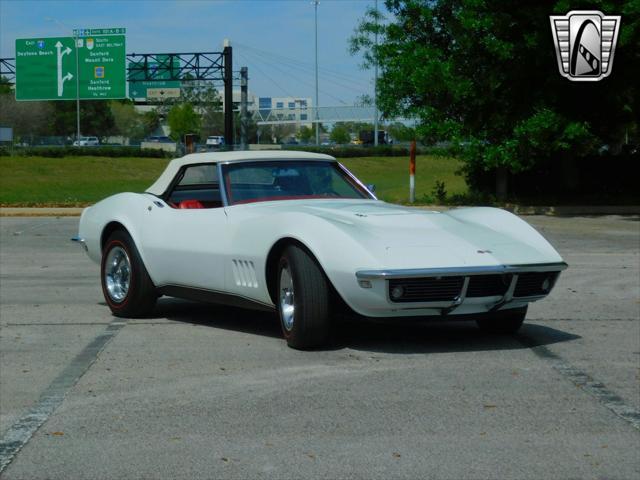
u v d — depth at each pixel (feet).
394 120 81.51
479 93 75.36
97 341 22.31
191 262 23.54
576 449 13.96
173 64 155.33
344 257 19.39
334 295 20.54
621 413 15.88
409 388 17.51
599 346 21.49
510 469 13.07
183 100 321.52
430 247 19.97
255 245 21.43
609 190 84.58
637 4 66.64
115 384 18.04
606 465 13.25
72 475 12.98
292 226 20.44
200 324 24.63
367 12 82.58
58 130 348.79
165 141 353.72
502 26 72.54
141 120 386.11
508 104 76.28
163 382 18.15
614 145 88.28
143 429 15.08
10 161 176.04
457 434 14.69
